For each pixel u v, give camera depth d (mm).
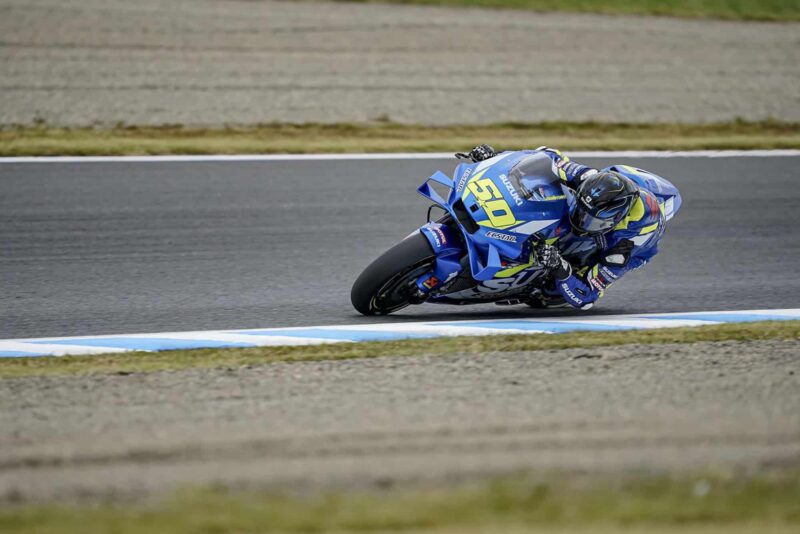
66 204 37938
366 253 35031
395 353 26250
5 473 18281
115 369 24609
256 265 33562
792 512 17156
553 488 17906
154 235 35594
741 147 48938
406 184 42000
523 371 24406
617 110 53469
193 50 56062
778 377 24219
